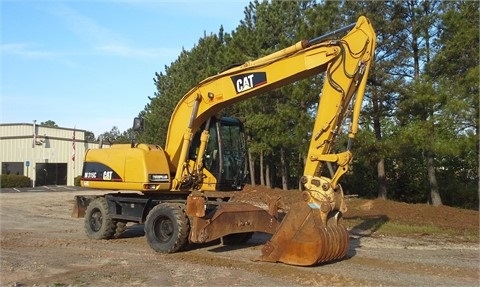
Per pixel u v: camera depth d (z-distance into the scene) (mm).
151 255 10023
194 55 32156
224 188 11531
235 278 7891
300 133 18906
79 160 47156
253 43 23000
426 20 17500
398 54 18812
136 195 12344
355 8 18453
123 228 12477
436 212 16750
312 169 9109
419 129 16344
